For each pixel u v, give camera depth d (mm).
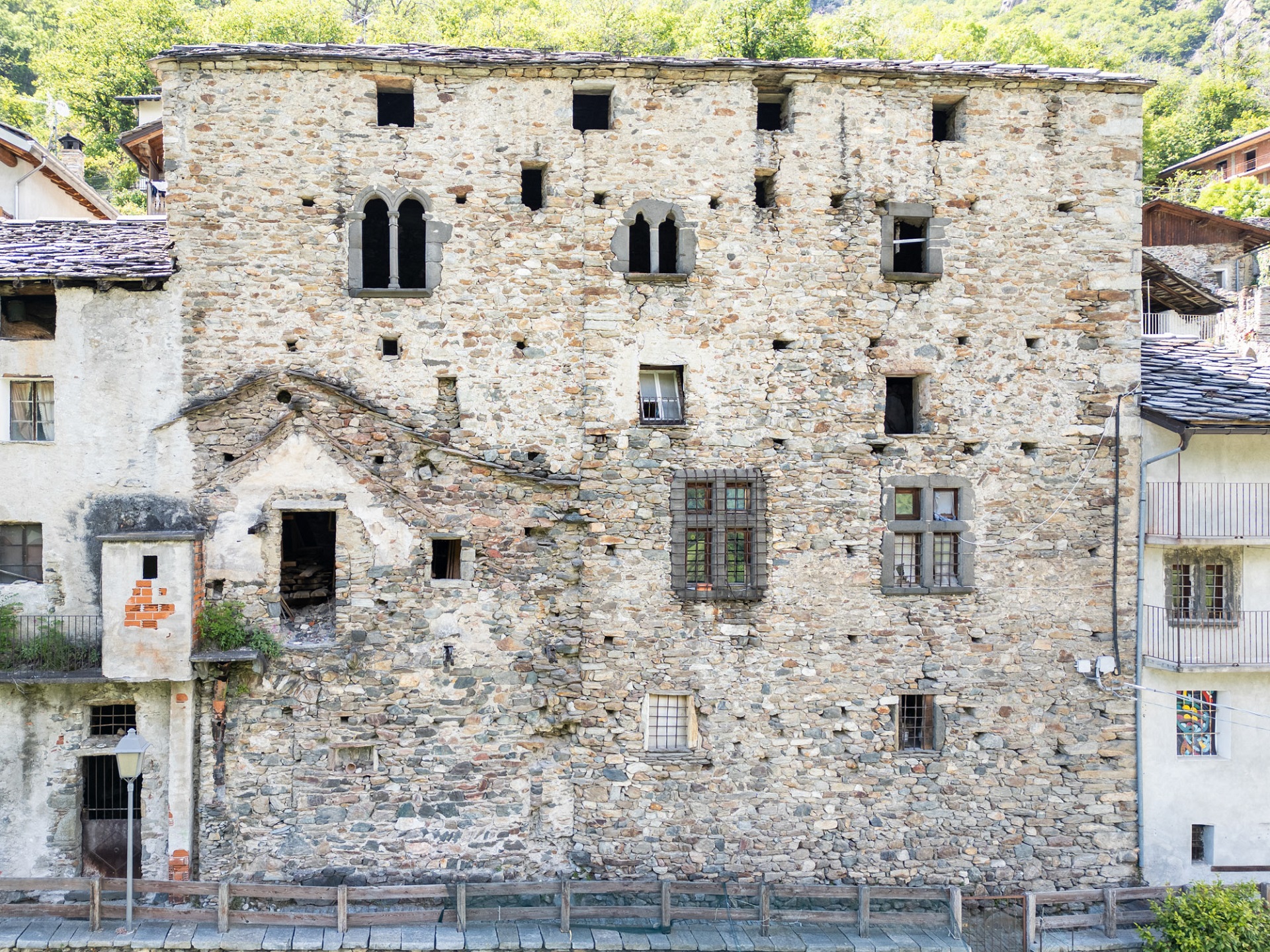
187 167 12828
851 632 13414
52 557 12750
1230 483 13922
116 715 12867
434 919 11883
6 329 13156
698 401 13336
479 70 13141
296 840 12680
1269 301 18078
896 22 41281
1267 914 11836
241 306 12930
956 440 13688
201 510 12750
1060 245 13930
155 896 12031
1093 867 13562
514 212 13234
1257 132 41094
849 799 13320
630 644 13156
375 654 12898
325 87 13008
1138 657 13742
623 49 35125
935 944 11898
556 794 13133
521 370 13266
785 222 13477
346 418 13008
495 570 13164
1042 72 13688
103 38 37094
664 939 11797
